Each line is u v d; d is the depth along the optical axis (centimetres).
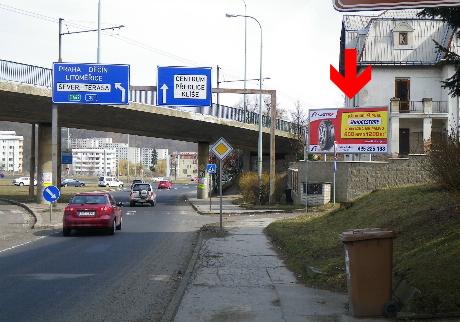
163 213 3366
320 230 1650
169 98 3033
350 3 638
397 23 4506
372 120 3081
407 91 4438
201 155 5791
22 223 2591
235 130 4975
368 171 2966
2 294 949
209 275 1101
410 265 862
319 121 3181
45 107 3575
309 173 3294
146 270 1218
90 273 1174
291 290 943
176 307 825
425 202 1362
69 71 3016
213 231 1975
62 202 4203
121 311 833
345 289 921
